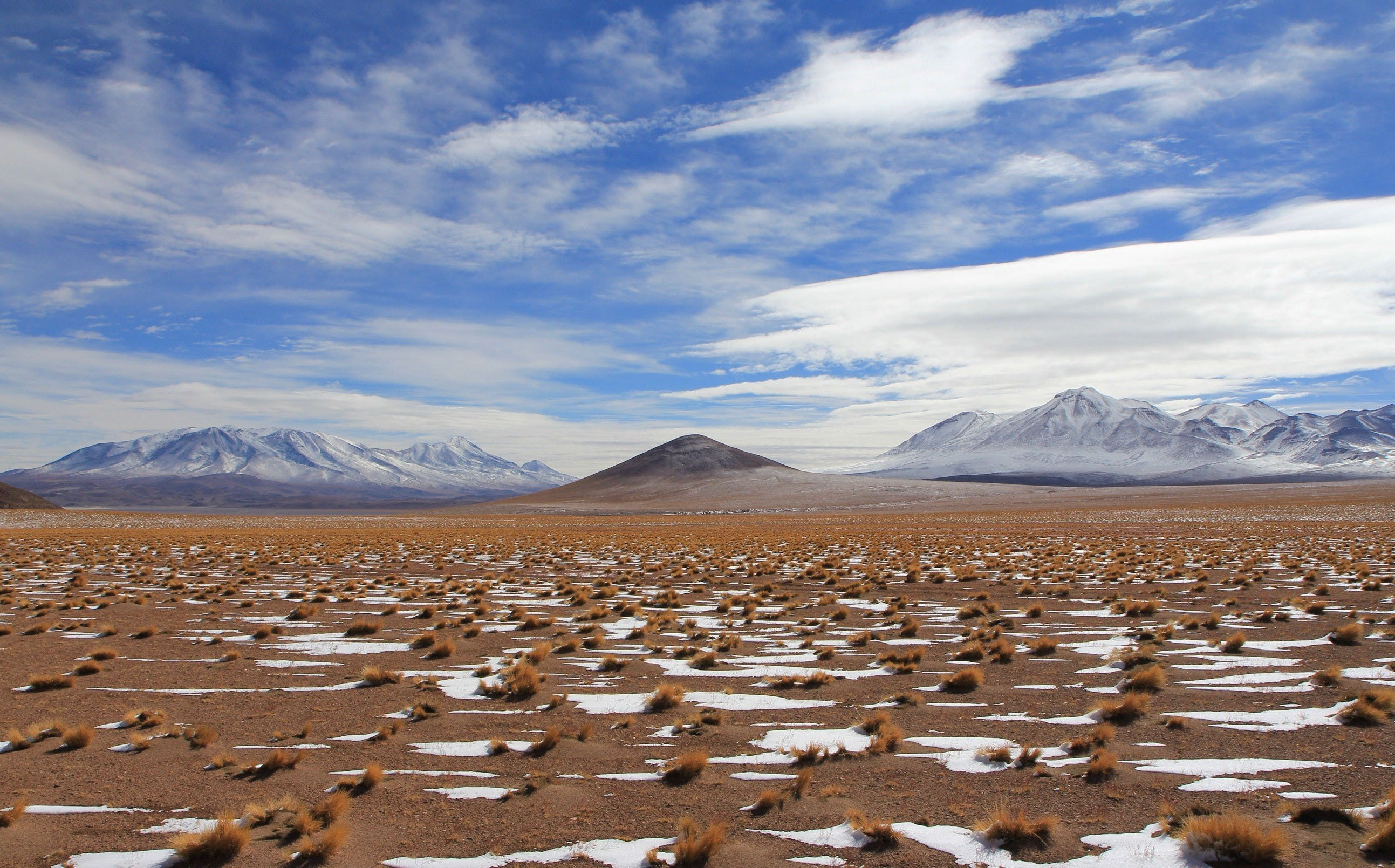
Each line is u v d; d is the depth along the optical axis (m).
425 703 9.84
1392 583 21.97
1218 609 17.55
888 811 6.48
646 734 8.74
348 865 5.62
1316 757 7.55
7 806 6.74
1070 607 18.31
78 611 18.44
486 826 6.27
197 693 10.74
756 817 6.41
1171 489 174.38
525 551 38.06
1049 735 8.46
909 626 15.11
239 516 118.00
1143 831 5.98
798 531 59.22
